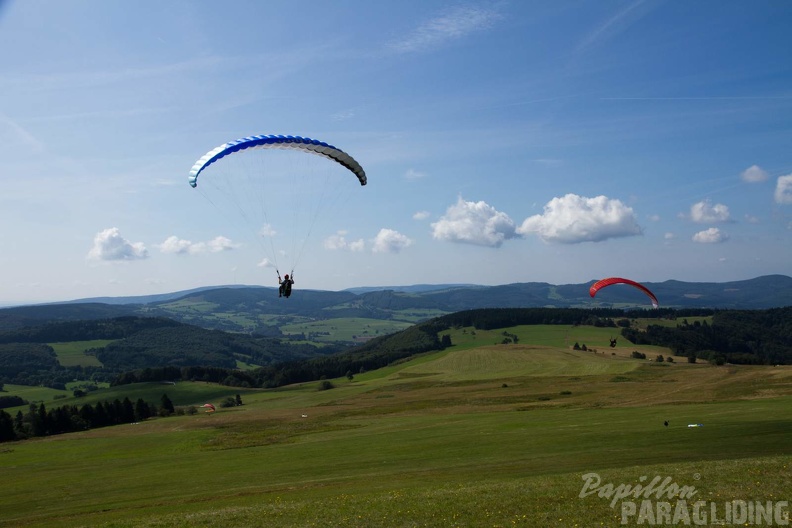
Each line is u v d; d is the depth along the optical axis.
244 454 46.69
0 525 27.61
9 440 80.88
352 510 19.97
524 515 17.50
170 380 153.88
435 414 69.62
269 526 18.92
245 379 158.50
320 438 54.06
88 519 26.45
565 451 33.09
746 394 61.00
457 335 191.25
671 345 149.12
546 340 163.12
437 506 19.25
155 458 50.19
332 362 173.38
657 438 34.41
